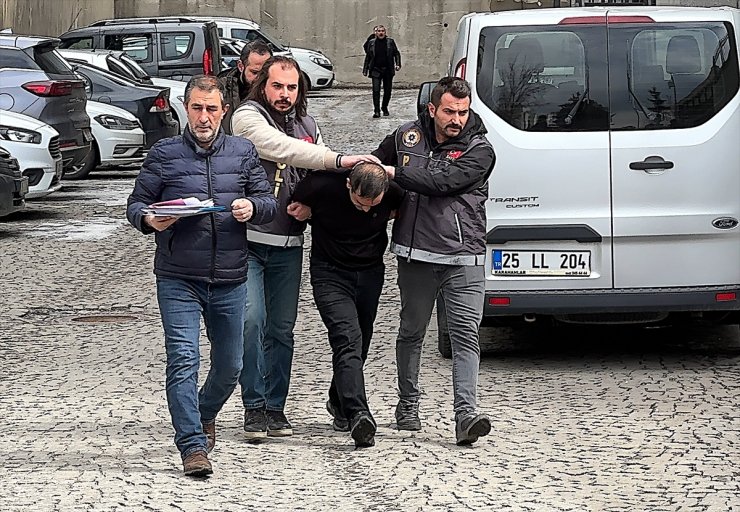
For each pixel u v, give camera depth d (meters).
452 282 7.23
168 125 24.58
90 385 8.96
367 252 7.21
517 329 10.93
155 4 44.25
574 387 8.73
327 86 42.41
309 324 11.27
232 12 44.62
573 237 8.95
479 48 9.12
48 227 17.23
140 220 6.52
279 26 44.91
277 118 7.29
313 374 9.30
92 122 22.83
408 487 6.42
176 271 6.60
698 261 8.99
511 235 8.98
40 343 10.52
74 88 20.58
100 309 12.06
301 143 7.04
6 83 20.02
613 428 7.61
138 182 6.66
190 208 6.41
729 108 9.00
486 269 9.02
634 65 9.02
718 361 9.52
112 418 7.95
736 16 9.10
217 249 6.61
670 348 10.02
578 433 7.50
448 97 7.04
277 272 7.32
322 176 7.09
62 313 11.86
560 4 41.12
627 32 9.04
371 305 7.39
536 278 8.99
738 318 9.29
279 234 7.15
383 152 7.38
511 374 9.16
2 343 10.52
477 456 7.01
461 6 44.38
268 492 6.33
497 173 8.98
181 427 6.60
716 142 8.95
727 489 6.37
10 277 13.67
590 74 9.01
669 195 8.95
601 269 8.97
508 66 9.07
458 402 7.20
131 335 10.86
